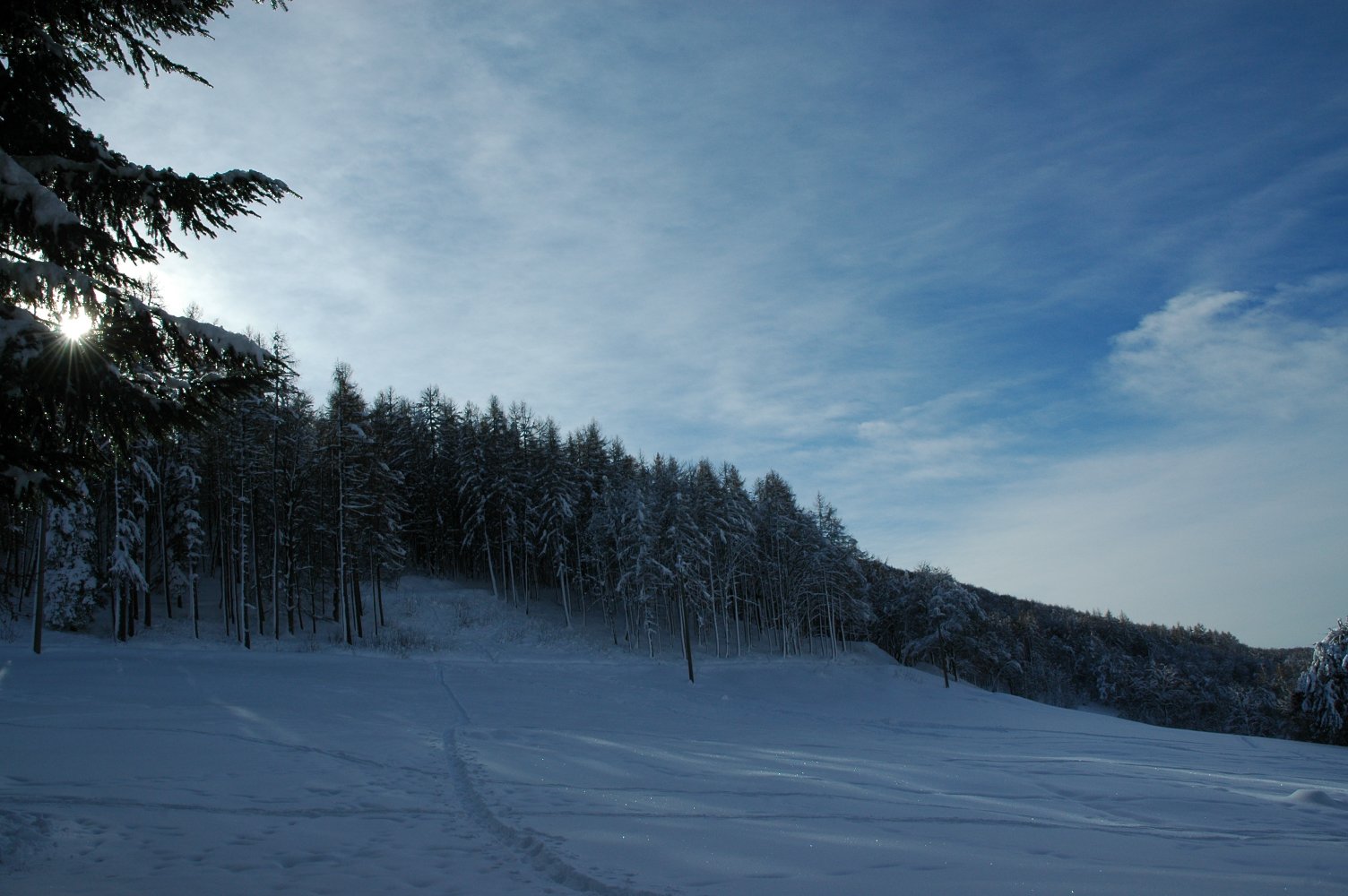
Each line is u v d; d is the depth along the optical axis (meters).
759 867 7.84
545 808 10.66
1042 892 7.19
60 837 7.90
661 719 28.92
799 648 67.88
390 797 11.24
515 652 50.62
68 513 39.22
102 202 7.73
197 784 11.38
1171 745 30.28
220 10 8.02
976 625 68.75
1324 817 13.06
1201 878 8.04
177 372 7.89
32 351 6.16
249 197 8.02
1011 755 23.23
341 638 45.72
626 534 56.81
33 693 22.47
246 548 49.12
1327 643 55.06
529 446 67.81
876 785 14.57
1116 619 122.25
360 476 48.12
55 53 7.32
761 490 72.44
